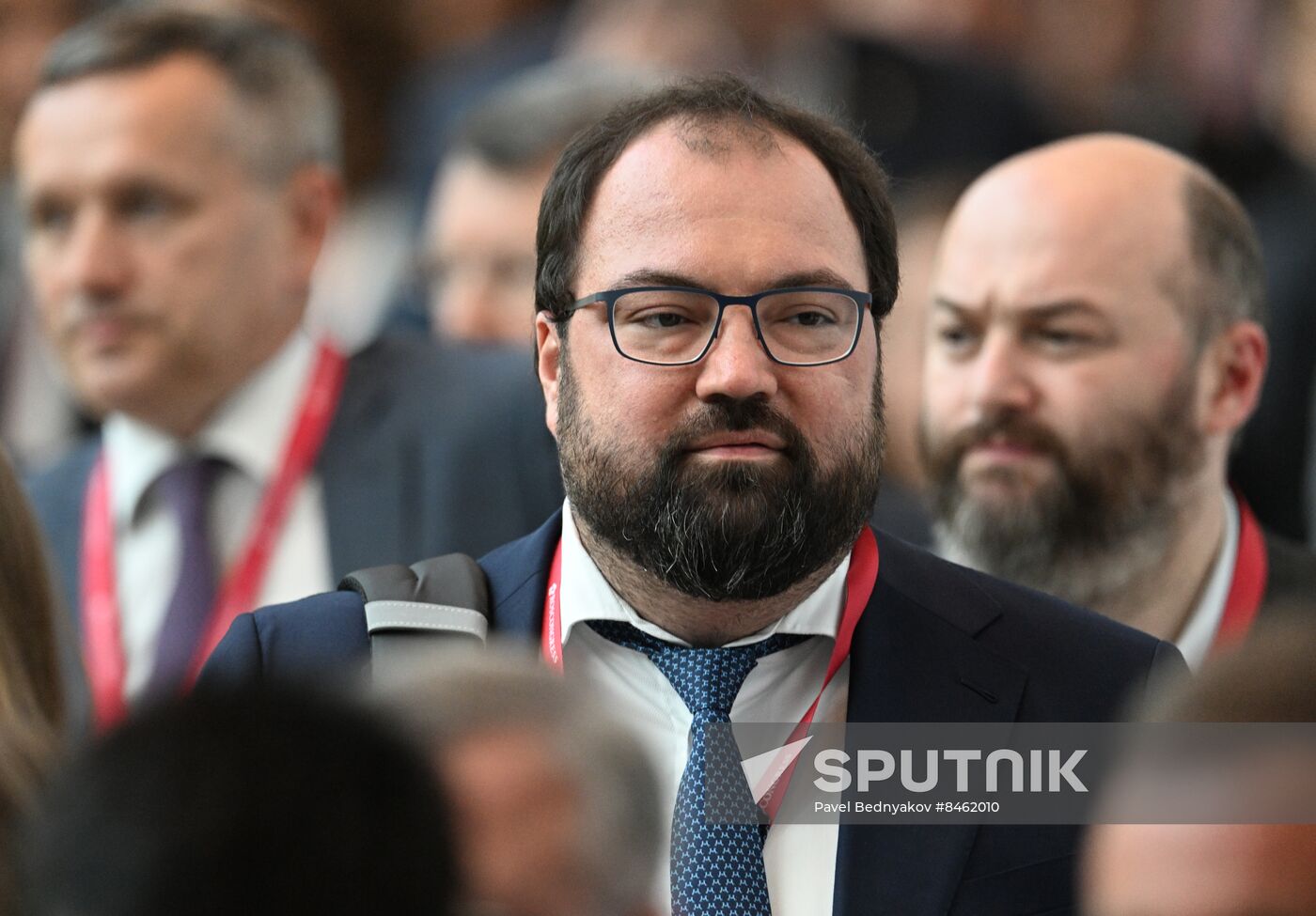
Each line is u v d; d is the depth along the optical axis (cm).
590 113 1838
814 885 902
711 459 888
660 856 501
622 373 902
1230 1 2456
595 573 946
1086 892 597
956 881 890
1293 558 1340
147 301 1475
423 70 2458
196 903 451
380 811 461
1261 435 1939
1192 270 1301
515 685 509
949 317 1325
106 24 1544
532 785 481
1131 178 1314
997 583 996
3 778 729
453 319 1848
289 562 1482
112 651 1492
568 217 942
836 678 945
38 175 1494
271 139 1523
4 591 1020
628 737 502
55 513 1552
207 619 1468
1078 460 1280
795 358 902
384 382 1547
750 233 900
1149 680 945
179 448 1525
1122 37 2491
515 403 1516
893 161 2288
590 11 2425
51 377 2011
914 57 2327
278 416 1523
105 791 461
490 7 2611
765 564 890
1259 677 546
